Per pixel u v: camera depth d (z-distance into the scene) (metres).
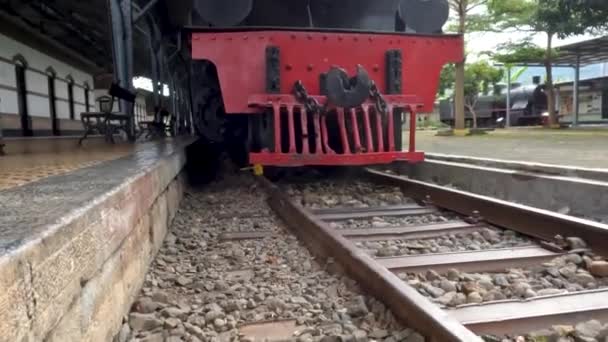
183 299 2.59
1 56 12.12
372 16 6.55
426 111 6.06
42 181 2.30
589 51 22.19
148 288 2.70
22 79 13.53
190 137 8.82
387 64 5.80
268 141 5.58
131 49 6.57
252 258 3.33
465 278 2.66
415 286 2.53
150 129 9.89
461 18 19.19
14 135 12.81
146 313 2.37
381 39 5.80
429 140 16.20
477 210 4.21
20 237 1.12
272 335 2.14
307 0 6.28
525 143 12.22
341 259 2.88
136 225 2.55
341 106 5.17
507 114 29.38
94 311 1.65
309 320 2.26
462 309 2.19
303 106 5.41
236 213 4.78
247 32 5.53
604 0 14.11
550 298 2.32
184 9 7.45
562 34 16.12
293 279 2.85
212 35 5.53
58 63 16.44
